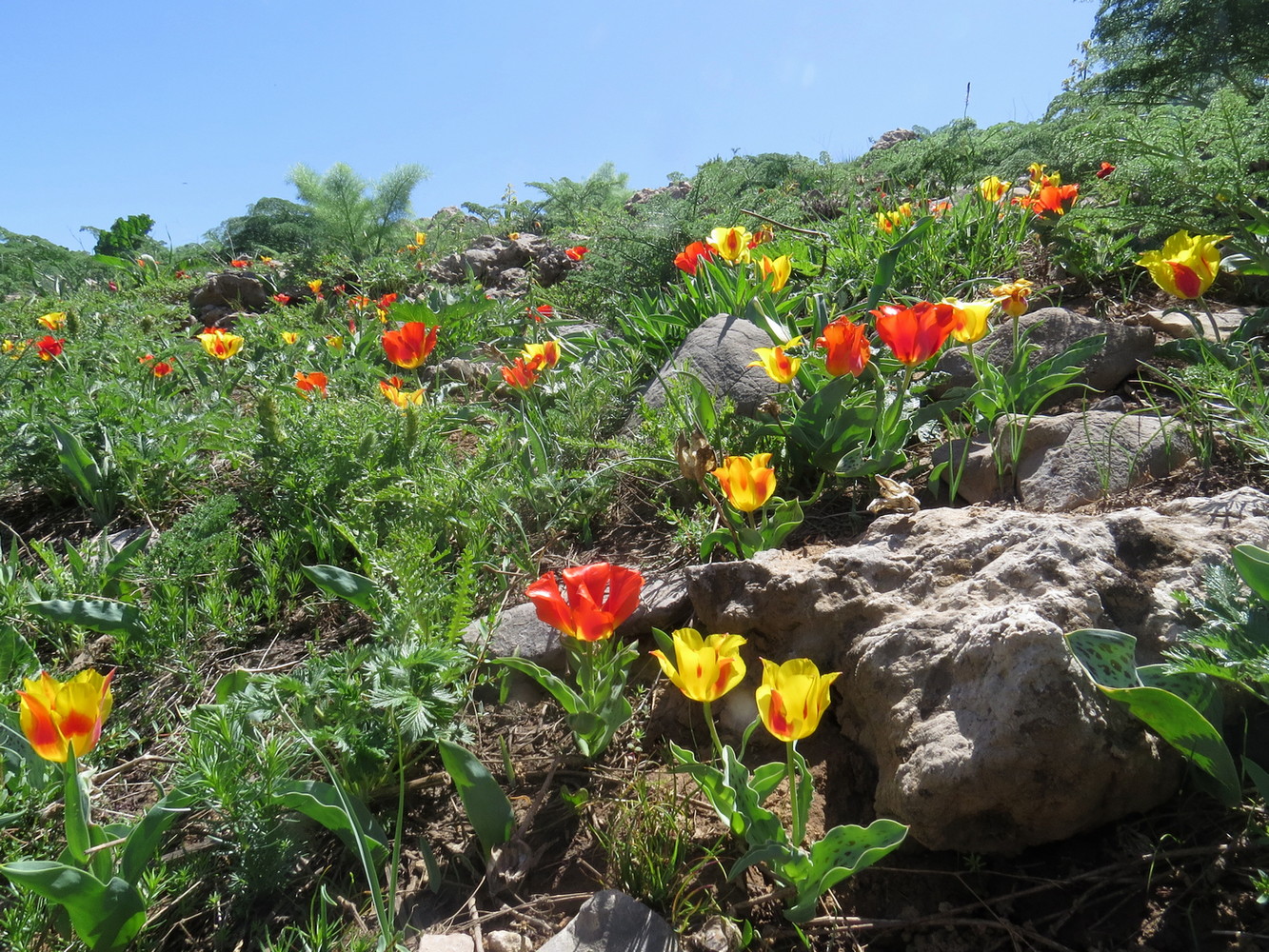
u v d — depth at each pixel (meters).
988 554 0.94
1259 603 0.76
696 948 0.72
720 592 1.02
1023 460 1.23
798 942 0.74
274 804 0.82
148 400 1.94
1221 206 1.48
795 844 0.73
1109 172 2.16
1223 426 1.15
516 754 1.00
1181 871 0.72
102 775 1.01
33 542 1.41
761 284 1.90
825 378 1.46
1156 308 1.63
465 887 0.84
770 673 0.69
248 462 1.64
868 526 1.19
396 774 0.94
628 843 0.80
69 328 2.87
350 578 1.10
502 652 1.10
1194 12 3.45
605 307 2.97
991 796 0.74
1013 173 2.96
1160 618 0.81
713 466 1.21
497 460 1.56
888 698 0.85
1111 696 0.71
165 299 4.28
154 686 1.19
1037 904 0.73
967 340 1.21
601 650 0.97
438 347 2.52
